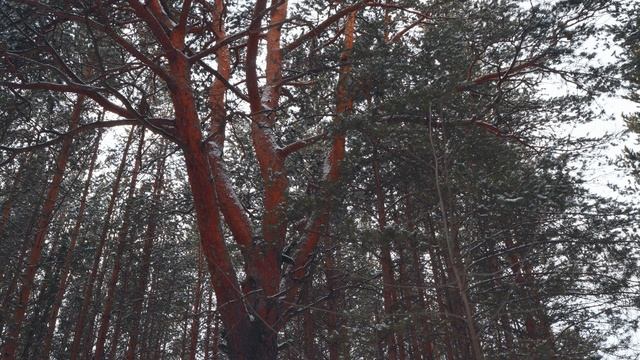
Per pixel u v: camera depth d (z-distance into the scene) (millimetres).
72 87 8258
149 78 12711
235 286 8438
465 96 8383
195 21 12180
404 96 7117
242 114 9258
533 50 8992
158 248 17875
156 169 17391
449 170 6758
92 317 18594
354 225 7227
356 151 7684
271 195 9422
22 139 11906
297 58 12219
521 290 7766
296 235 10133
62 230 20578
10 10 7855
